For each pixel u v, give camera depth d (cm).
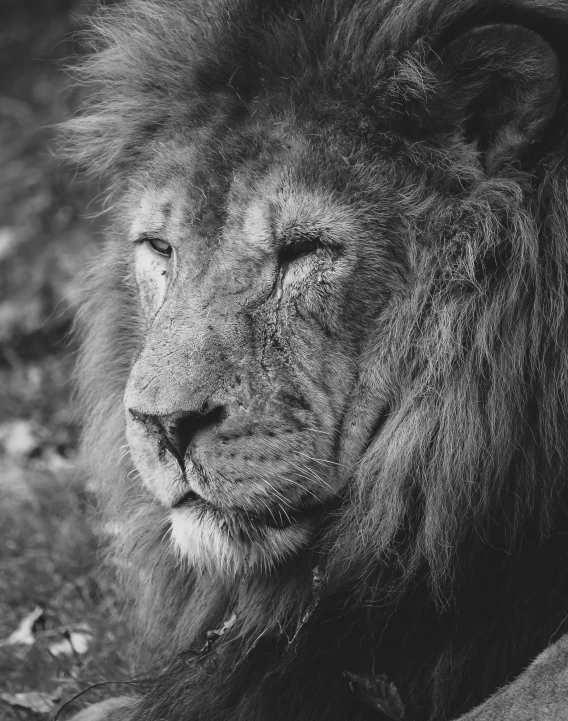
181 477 593
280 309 602
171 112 671
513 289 583
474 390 584
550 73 581
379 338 602
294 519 609
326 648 618
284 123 612
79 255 1633
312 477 601
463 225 594
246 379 589
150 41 707
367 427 607
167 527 690
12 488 1195
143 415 589
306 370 598
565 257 587
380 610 605
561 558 595
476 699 604
